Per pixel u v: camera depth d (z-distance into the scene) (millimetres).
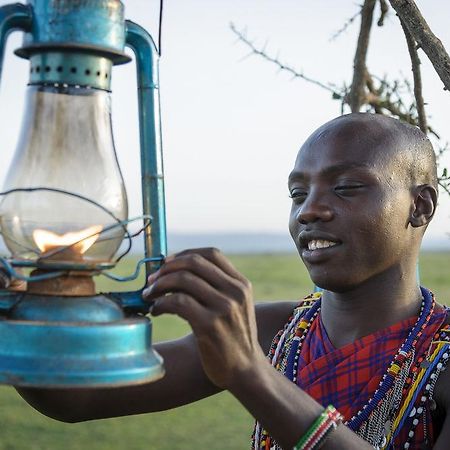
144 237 1720
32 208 1612
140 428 9070
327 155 2064
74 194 1561
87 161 1639
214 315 1549
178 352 2273
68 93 1636
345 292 2127
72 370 1497
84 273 1621
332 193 2053
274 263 43938
